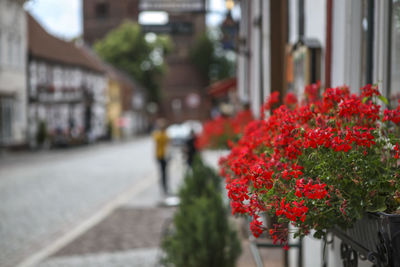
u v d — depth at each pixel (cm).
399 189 207
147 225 1023
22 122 3894
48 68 4541
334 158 212
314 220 210
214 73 8838
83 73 5556
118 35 7769
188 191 723
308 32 500
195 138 1731
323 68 428
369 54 344
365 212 208
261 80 859
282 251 599
